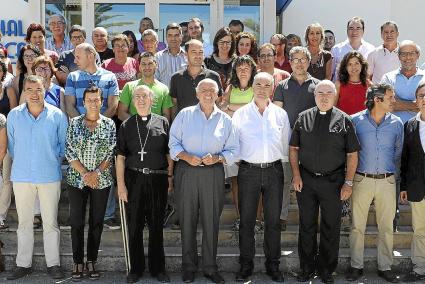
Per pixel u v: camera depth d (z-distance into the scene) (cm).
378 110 550
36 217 623
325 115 542
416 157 550
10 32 997
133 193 550
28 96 550
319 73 714
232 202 680
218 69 679
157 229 556
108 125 558
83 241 562
